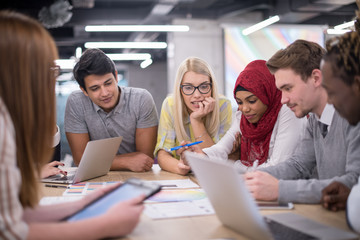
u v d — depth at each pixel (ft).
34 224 2.81
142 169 6.95
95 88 7.03
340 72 3.43
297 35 28.89
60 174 6.64
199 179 3.57
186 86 7.14
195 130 7.21
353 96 3.44
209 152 6.57
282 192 4.21
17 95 3.05
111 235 3.06
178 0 24.20
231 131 7.12
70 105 7.75
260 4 26.37
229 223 3.46
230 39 28.86
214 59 28.81
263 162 6.46
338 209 3.98
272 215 3.77
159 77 55.77
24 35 3.06
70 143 7.82
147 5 30.27
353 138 4.27
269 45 28.99
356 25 4.72
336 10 25.52
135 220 3.16
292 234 3.22
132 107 7.74
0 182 2.60
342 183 4.12
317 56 4.77
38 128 3.25
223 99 7.71
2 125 2.70
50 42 3.30
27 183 3.29
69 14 19.92
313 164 5.32
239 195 2.94
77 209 3.68
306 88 4.81
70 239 2.83
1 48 2.97
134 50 49.55
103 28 25.23
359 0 4.79
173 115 7.39
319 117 4.91
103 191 3.84
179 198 4.70
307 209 4.03
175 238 3.28
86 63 6.88
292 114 6.07
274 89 6.18
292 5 25.29
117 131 7.80
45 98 3.24
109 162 6.62
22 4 26.43
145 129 7.77
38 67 3.15
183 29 26.48
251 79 6.12
